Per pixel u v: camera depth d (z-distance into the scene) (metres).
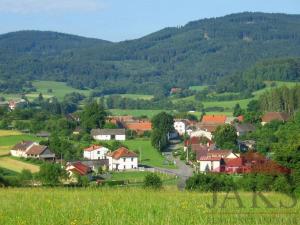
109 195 45.16
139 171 129.38
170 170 130.38
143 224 31.33
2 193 47.78
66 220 32.50
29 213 34.66
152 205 38.09
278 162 56.78
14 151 146.50
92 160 137.50
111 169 134.88
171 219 32.59
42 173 91.31
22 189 54.06
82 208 36.56
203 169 127.38
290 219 32.81
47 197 43.66
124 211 35.19
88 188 54.41
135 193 47.22
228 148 148.50
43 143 151.38
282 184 53.38
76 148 152.75
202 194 47.06
